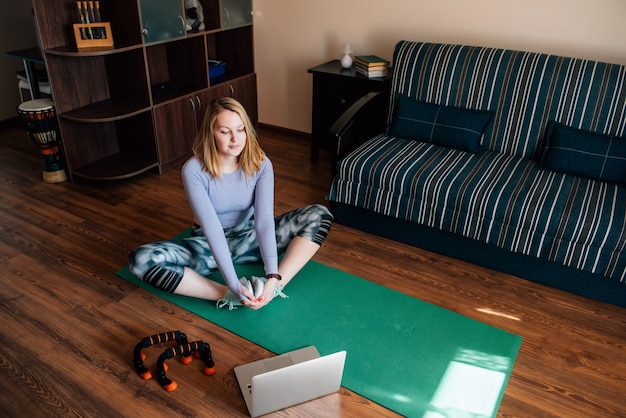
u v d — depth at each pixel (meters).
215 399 1.60
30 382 1.63
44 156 2.88
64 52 2.49
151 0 2.68
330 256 2.34
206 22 3.22
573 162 2.26
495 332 1.90
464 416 1.56
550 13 2.60
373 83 2.93
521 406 1.61
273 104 3.75
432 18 2.92
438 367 1.74
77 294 2.04
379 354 1.78
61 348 1.77
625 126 2.24
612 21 2.47
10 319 1.89
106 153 3.10
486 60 2.49
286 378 1.49
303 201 2.80
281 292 2.02
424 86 2.62
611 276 1.97
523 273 2.20
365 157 2.39
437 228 2.28
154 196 2.83
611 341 1.88
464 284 2.18
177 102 3.04
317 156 3.26
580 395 1.65
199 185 1.85
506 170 2.31
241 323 1.90
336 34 3.28
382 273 2.23
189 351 1.69
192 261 2.01
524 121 2.43
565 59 2.38
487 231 2.15
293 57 3.50
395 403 1.60
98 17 2.64
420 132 2.57
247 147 1.86
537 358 1.79
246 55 3.60
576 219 1.97
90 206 2.70
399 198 2.30
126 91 2.94
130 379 1.66
